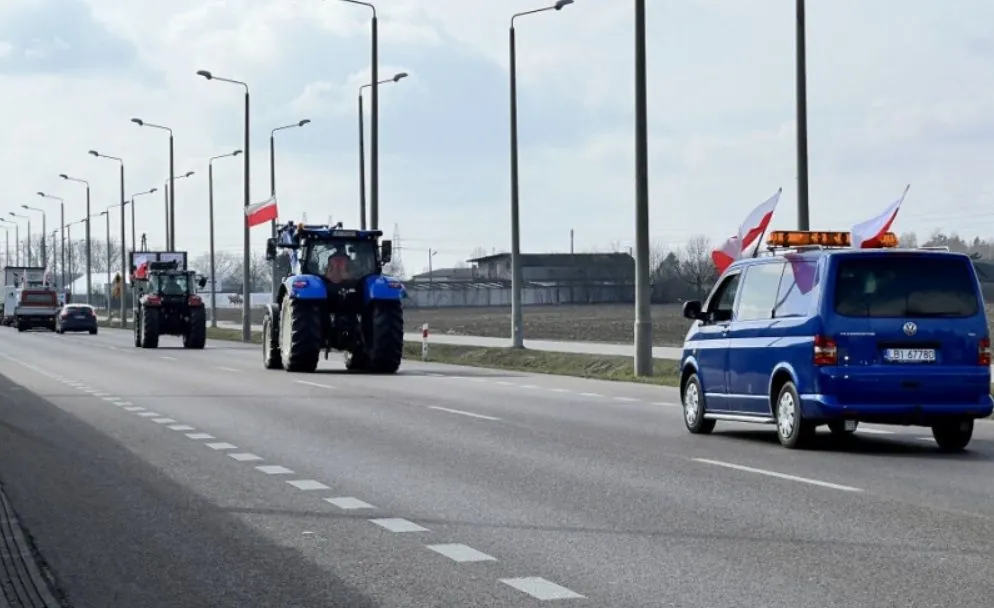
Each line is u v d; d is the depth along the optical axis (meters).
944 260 16.20
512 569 8.94
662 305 126.12
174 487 13.02
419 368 37.84
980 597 7.98
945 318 16.06
